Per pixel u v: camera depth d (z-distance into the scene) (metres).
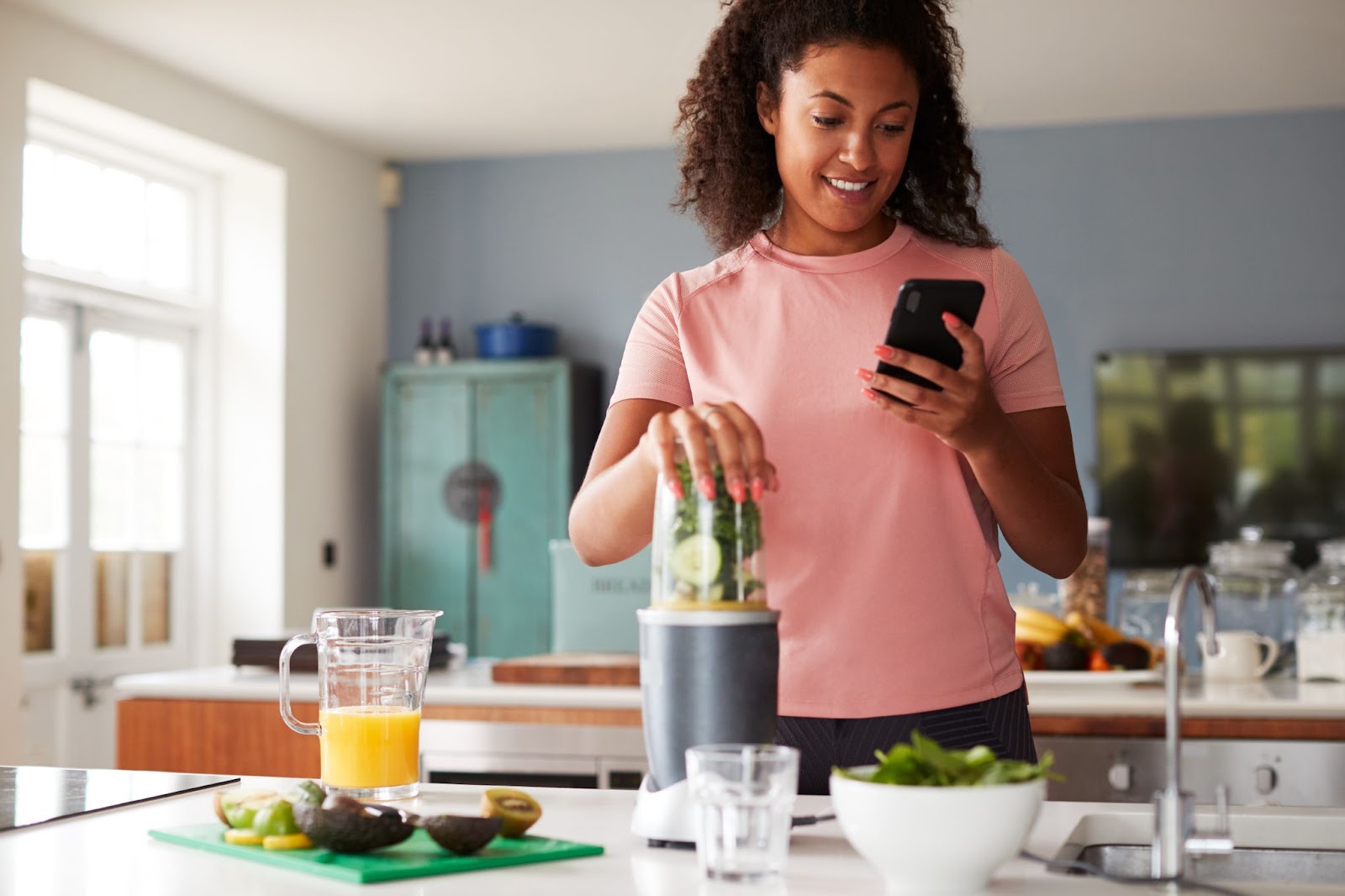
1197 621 4.91
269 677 2.75
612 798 1.25
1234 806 1.21
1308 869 1.13
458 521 5.65
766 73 1.38
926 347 1.12
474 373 5.66
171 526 5.29
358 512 5.94
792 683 1.27
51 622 4.67
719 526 1.02
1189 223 5.52
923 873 0.88
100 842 1.06
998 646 1.29
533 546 5.57
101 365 4.93
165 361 5.28
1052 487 1.23
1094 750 2.31
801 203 1.33
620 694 2.44
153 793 1.26
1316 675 2.64
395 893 0.90
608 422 1.38
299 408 5.55
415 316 6.17
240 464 5.44
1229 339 5.47
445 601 5.65
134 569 5.07
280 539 5.40
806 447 1.30
